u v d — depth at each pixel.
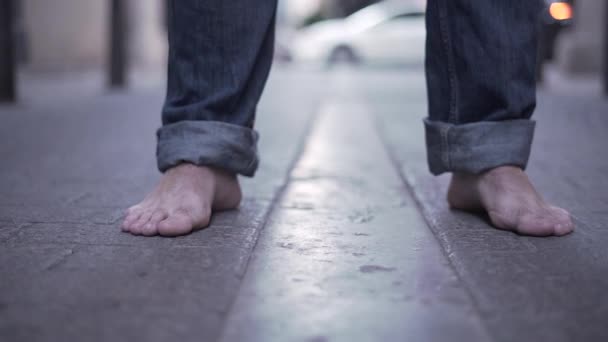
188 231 1.86
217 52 1.93
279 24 33.88
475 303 1.54
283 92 7.34
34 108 4.87
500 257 1.74
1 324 1.45
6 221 1.97
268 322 1.47
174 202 1.90
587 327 1.45
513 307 1.52
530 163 2.76
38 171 2.59
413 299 1.56
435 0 1.96
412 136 3.57
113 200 2.20
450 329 1.45
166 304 1.52
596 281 1.62
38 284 1.59
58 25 10.83
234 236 1.86
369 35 15.23
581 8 10.07
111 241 1.82
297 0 36.69
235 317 1.49
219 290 1.57
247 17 1.92
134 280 1.61
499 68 1.93
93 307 1.50
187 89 1.95
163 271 1.65
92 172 2.58
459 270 1.67
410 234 1.94
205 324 1.45
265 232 1.94
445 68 1.99
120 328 1.44
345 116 4.75
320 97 6.62
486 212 2.07
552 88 7.29
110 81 7.24
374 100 6.26
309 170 2.71
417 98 6.50
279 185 2.41
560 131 3.66
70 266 1.68
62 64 10.84
